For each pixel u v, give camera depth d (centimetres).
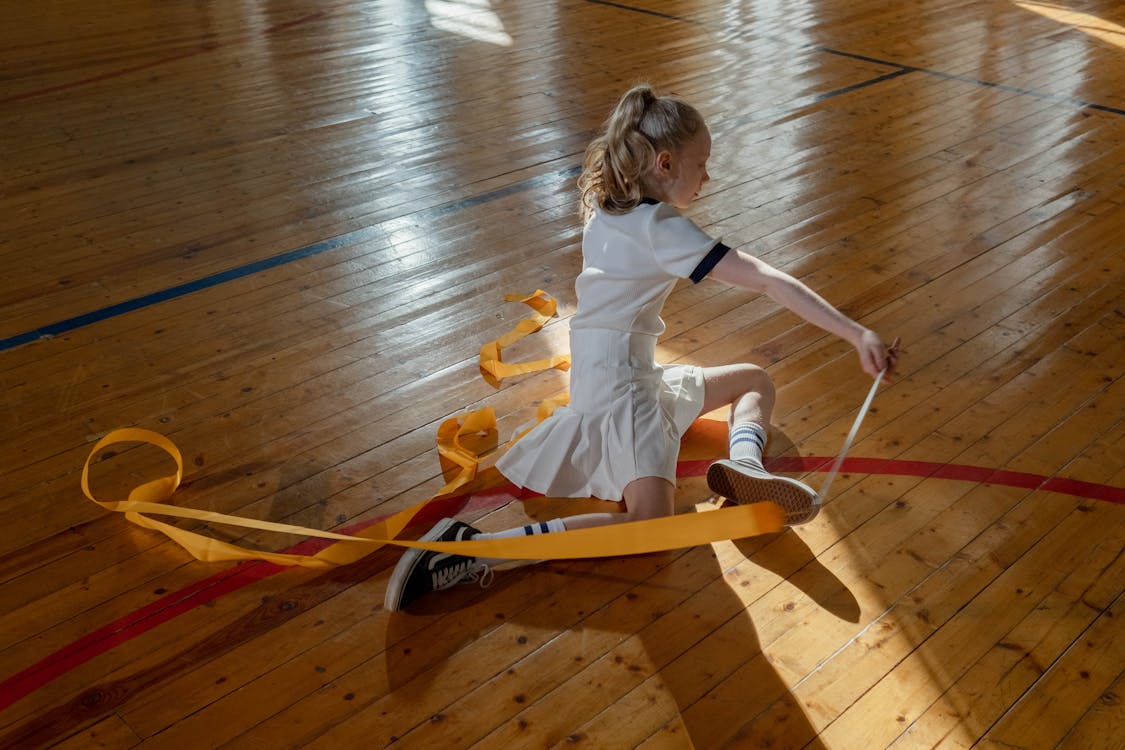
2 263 341
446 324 306
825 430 255
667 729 175
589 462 224
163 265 341
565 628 197
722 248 202
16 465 244
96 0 697
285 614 201
